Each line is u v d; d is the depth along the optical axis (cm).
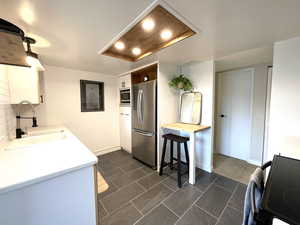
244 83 292
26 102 179
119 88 354
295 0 93
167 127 240
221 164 279
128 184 213
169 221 146
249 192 82
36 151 116
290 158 112
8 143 147
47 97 263
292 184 79
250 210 80
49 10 101
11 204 71
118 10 103
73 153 111
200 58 226
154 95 253
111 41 157
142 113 279
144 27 130
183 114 277
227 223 143
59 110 277
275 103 166
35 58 135
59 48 175
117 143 372
